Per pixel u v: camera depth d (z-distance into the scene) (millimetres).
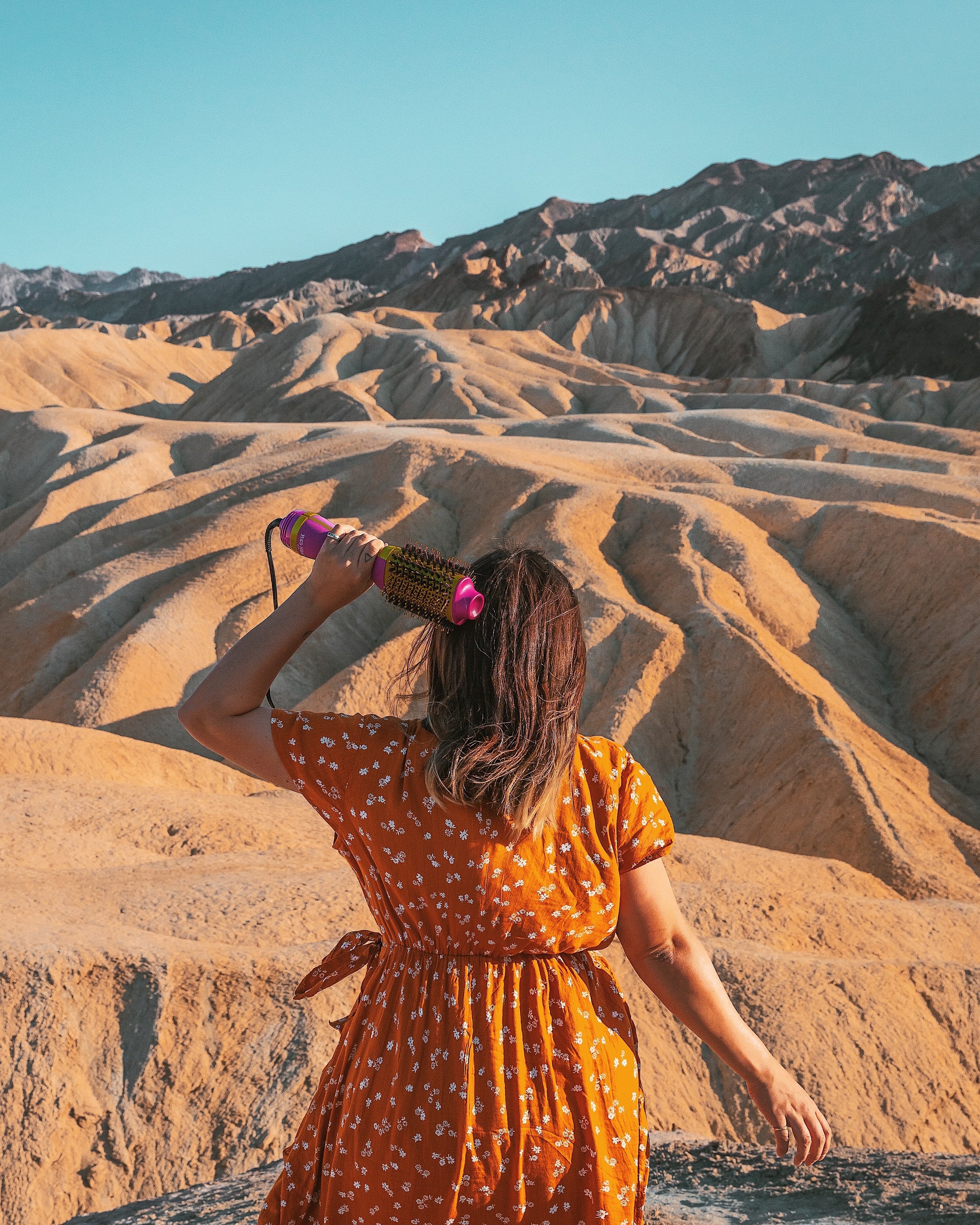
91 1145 7457
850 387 107375
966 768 31203
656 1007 9109
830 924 13023
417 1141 1669
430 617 1753
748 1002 9859
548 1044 1725
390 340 121875
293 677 36812
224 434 71688
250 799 16859
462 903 1721
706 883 13492
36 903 10102
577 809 1773
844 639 36406
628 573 39656
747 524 41500
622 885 1837
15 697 40781
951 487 44938
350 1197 1731
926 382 105625
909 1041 9953
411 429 71812
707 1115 8531
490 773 1669
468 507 46781
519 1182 1659
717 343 156625
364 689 33719
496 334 125312
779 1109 1836
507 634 1725
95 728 35562
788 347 153500
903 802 26281
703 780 30672
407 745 1787
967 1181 4215
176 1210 4391
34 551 57000
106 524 53219
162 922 9906
